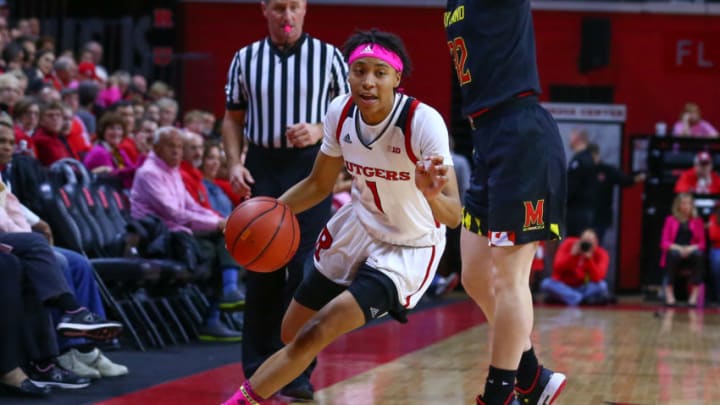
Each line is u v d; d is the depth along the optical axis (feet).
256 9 116.06
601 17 116.06
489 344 58.39
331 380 43.34
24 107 56.70
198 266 54.65
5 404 35.12
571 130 115.44
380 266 28.99
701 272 97.19
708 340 63.82
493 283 29.53
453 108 117.91
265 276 39.01
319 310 30.42
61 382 39.24
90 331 37.83
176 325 54.75
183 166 60.13
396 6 116.57
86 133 69.05
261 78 39.27
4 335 36.29
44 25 108.78
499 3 29.73
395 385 42.19
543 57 116.78
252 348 39.27
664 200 107.96
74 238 48.06
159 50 105.81
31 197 47.75
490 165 29.48
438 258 30.48
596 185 103.71
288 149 39.24
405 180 28.91
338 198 77.25
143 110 74.28
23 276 37.52
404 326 68.85
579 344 59.88
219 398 37.73
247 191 39.27
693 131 110.22
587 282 96.43
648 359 53.16
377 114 28.53
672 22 116.37
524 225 28.78
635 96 116.78
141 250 53.42
